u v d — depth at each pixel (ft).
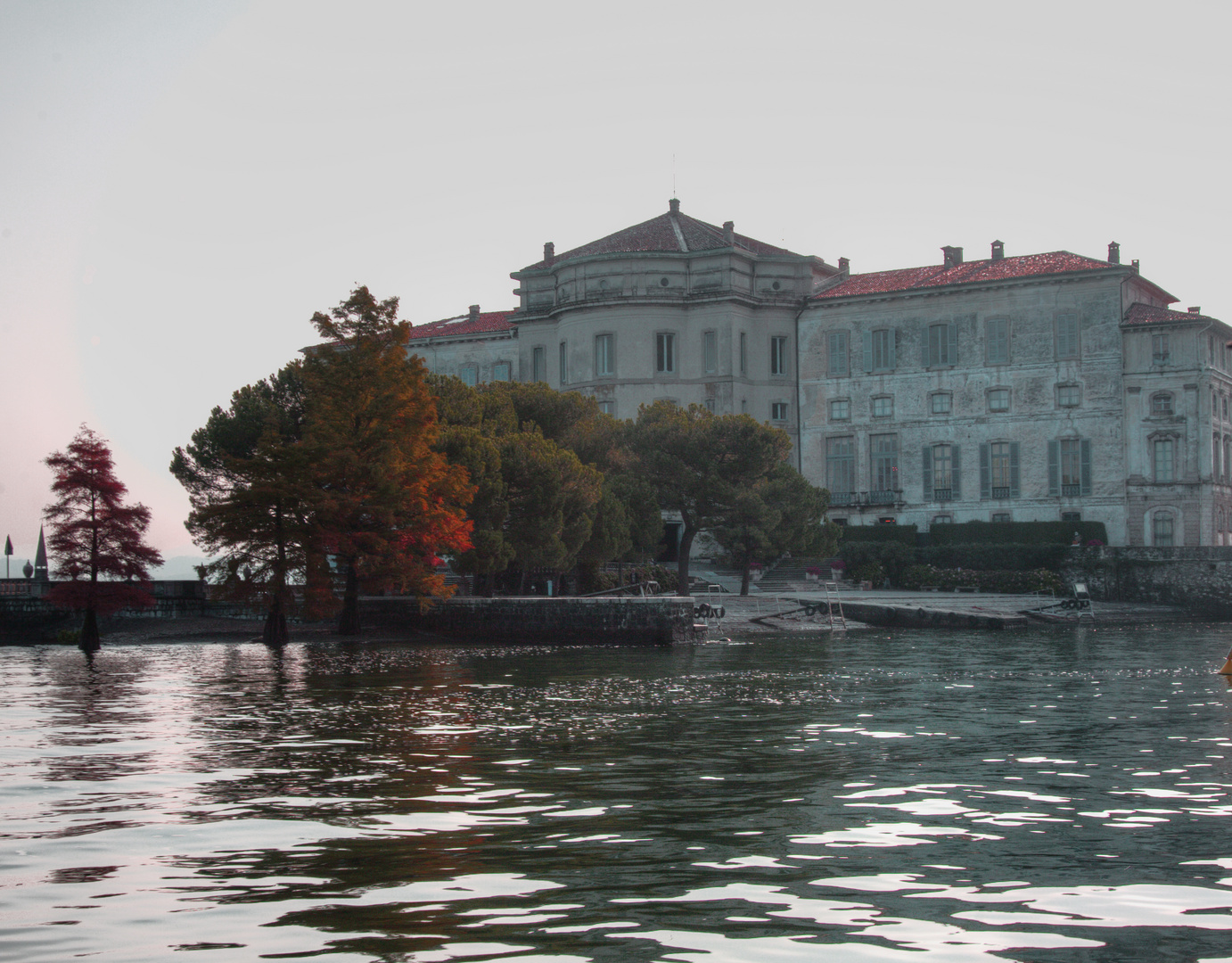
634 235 299.17
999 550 258.78
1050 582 248.32
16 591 202.39
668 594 226.38
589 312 291.17
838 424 294.87
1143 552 247.91
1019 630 202.80
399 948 30.42
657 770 57.93
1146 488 266.36
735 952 29.96
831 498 293.84
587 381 291.38
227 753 63.62
